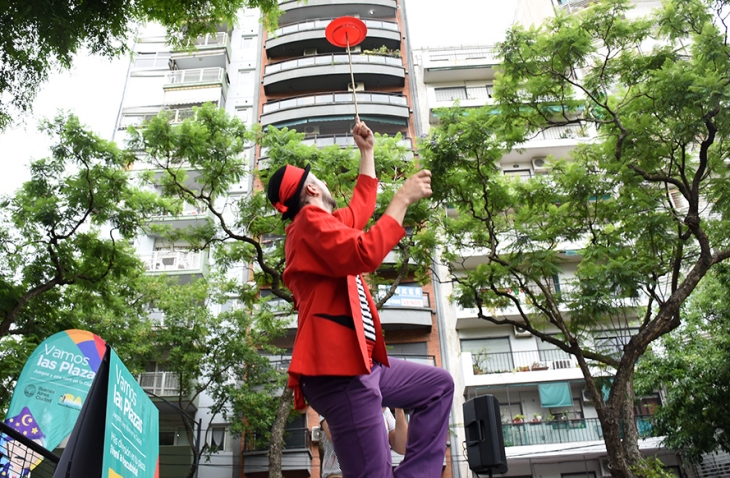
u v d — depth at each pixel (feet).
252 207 51.03
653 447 69.00
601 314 44.19
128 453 16.37
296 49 106.52
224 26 109.19
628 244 49.06
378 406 6.70
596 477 70.85
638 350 40.04
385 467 6.63
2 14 28.37
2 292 43.96
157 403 74.18
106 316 63.05
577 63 44.50
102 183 48.75
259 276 52.21
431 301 81.46
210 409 72.43
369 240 6.61
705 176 45.44
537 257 44.96
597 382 50.78
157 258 84.17
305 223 7.02
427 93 99.14
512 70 44.93
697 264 40.57
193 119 50.62
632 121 43.57
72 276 48.01
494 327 79.66
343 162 48.65
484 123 44.70
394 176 51.13
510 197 47.32
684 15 42.50
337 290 7.00
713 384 56.95
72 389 24.32
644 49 76.64
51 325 49.55
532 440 71.31
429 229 52.37
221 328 68.64
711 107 38.06
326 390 6.71
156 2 32.12
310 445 73.00
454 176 45.85
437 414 7.23
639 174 44.06
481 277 48.37
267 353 77.36
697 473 68.90
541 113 46.14
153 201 50.67
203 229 51.78
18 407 23.36
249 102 103.35
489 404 16.01
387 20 110.63
